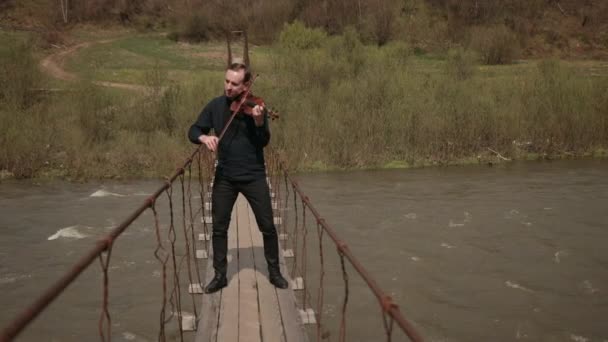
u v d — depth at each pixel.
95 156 22.11
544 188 18.62
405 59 30.69
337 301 10.19
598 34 66.69
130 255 12.63
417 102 25.39
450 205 16.64
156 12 73.19
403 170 22.38
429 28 58.16
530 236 13.74
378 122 24.17
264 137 5.14
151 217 15.67
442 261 12.17
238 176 5.20
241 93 5.09
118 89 30.34
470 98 26.19
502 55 50.66
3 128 22.05
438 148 23.72
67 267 11.95
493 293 10.57
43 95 27.19
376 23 56.19
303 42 43.91
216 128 5.13
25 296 10.57
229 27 61.09
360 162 22.95
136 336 9.05
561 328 9.32
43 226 14.70
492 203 16.81
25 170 21.05
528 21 66.19
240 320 5.18
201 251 7.71
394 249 12.88
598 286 10.88
